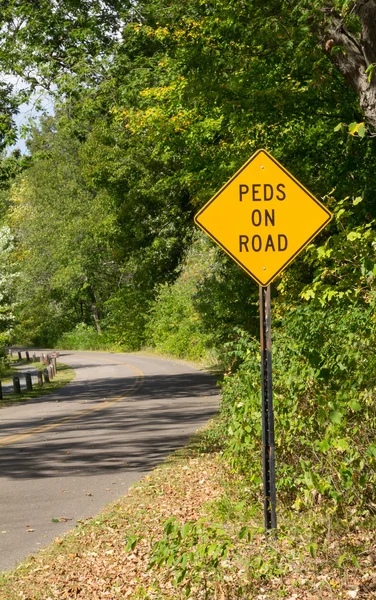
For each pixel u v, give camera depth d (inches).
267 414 287.7
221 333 1224.2
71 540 321.1
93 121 1203.2
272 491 281.1
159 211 1366.9
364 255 302.0
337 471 273.7
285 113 644.7
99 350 2997.0
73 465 522.9
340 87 630.5
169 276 1465.3
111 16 1024.2
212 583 236.8
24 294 3038.9
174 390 1157.1
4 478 486.9
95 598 245.8
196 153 882.8
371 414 279.9
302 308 323.6
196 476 441.1
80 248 2628.0
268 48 597.0
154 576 259.8
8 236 1769.2
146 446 590.2
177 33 808.9
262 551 252.5
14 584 264.7
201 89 642.2
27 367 2160.4
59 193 2721.5
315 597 224.8
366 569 245.1
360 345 284.0
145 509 367.9
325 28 416.2
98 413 869.2
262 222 291.9
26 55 1011.3
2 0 1034.1
